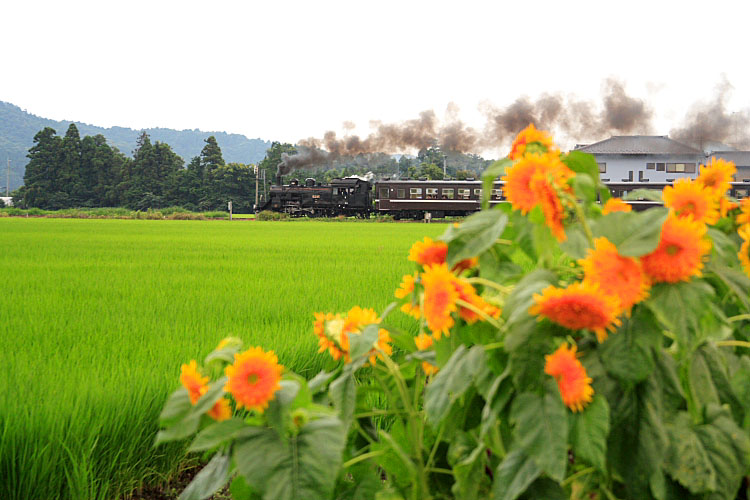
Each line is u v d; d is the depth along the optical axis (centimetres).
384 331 203
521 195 163
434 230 4050
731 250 181
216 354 197
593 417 142
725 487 148
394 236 3225
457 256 176
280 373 168
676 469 152
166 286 1117
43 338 631
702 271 169
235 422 171
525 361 146
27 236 3117
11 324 708
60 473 331
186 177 11531
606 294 144
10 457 328
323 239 2938
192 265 1577
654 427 146
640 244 142
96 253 2011
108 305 874
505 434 167
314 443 163
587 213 171
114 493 350
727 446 151
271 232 3756
